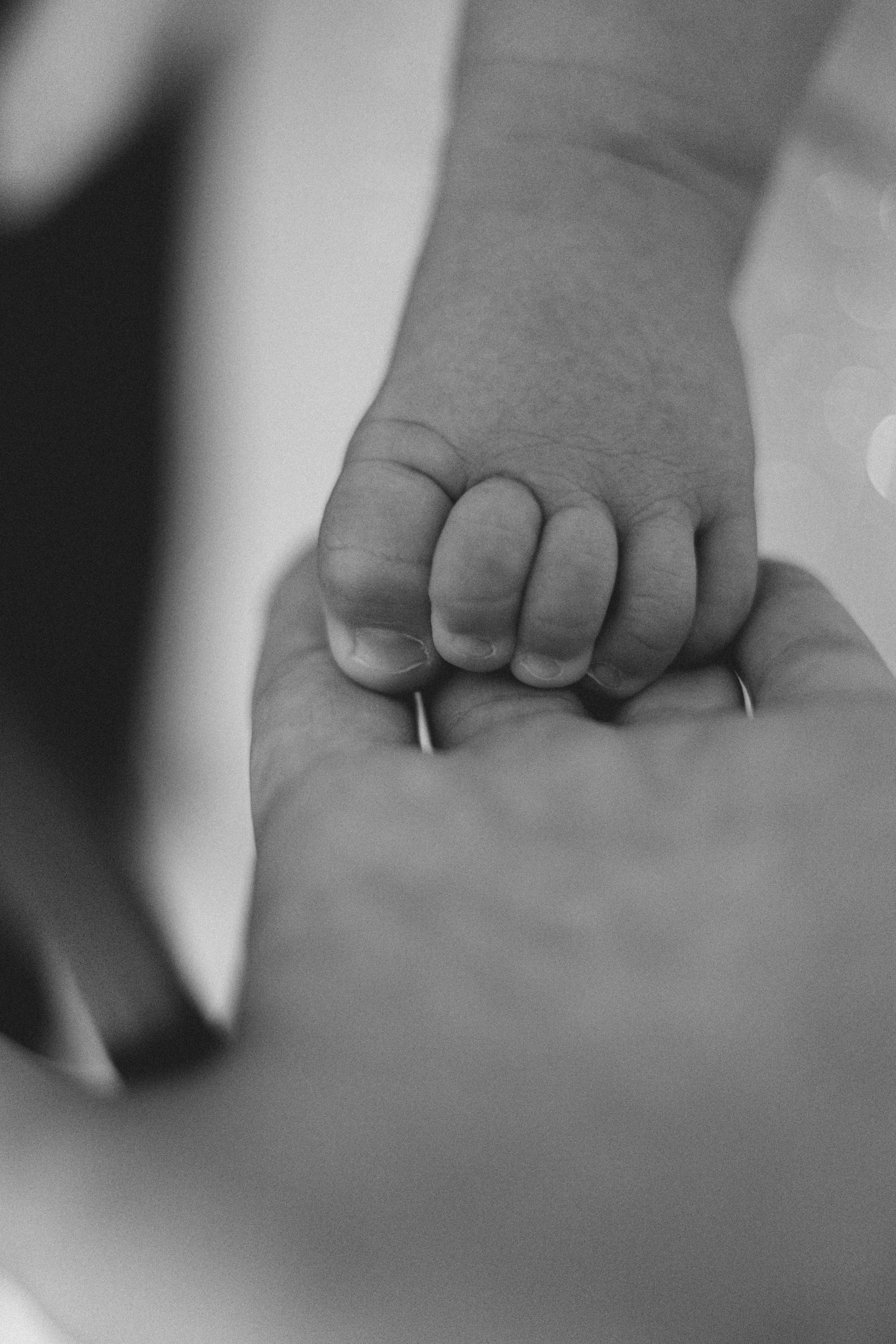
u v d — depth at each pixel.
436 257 0.26
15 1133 0.19
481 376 0.25
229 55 0.33
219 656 0.30
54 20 0.33
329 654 0.24
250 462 0.32
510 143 0.27
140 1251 0.18
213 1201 0.18
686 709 0.23
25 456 0.31
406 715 0.23
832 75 0.33
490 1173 0.18
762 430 0.32
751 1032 0.19
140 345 0.32
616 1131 0.18
